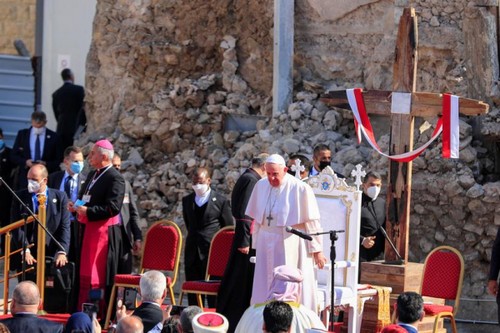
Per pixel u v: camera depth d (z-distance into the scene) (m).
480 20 32.78
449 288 27.38
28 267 29.86
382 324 27.52
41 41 47.41
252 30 38.19
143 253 30.23
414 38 28.42
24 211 30.02
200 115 38.34
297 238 25.92
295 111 35.38
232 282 28.38
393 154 28.64
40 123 38.12
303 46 36.69
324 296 26.66
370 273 28.52
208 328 19.33
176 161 37.81
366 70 35.47
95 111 41.16
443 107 28.05
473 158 32.28
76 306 29.17
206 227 31.34
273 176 25.80
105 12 40.81
